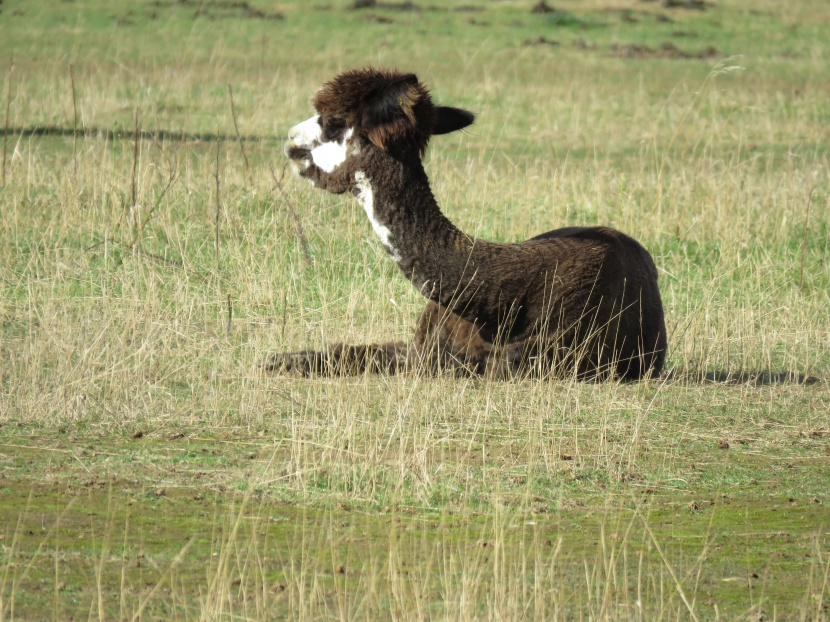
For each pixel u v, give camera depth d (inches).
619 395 1180.5
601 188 1998.0
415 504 868.6
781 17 5625.0
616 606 690.8
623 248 1259.2
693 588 735.7
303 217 1733.5
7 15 4525.1
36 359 1144.2
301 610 652.7
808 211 1732.3
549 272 1178.6
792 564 779.4
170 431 1024.2
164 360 1206.9
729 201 1947.6
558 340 1186.6
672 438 1066.1
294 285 1478.8
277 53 4141.2
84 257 1526.8
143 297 1395.2
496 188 1996.8
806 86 3801.7
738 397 1203.9
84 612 661.9
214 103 3043.8
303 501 866.1
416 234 1133.1
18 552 744.3
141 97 3002.0
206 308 1384.1
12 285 1443.2
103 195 1722.4
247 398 1106.1
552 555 760.3
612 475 952.9
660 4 5664.4
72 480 892.0
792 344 1406.3
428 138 1140.5
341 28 4717.0
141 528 798.5
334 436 968.3
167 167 1934.1
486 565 737.6
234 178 1946.4
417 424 1034.7
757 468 990.4
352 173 1129.4
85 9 4771.2
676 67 4197.8
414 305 1470.2
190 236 1658.5
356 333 1341.0
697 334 1390.3
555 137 2893.7
